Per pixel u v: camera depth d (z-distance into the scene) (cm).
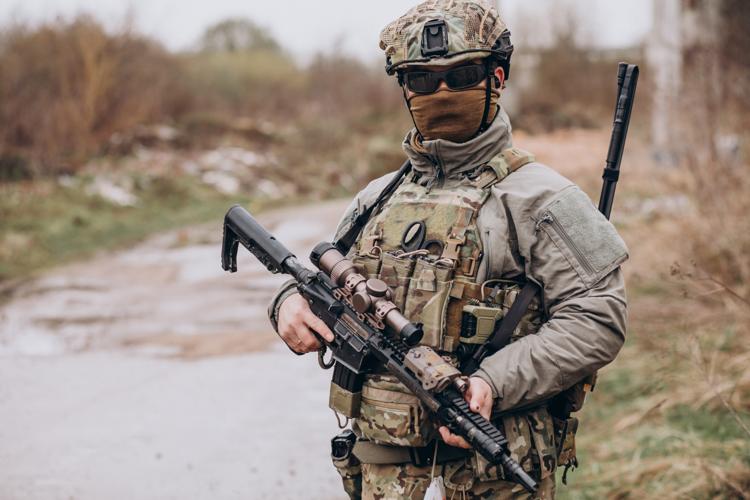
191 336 740
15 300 893
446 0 213
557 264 199
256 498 404
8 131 1561
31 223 1259
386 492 211
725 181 590
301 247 1147
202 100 2398
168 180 1662
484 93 210
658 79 752
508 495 205
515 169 209
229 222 247
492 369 196
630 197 795
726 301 495
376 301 203
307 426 503
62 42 1786
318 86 2728
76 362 660
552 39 2523
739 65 673
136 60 1945
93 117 1816
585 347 194
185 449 468
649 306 547
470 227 206
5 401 557
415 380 196
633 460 384
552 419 214
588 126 2166
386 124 2442
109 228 1320
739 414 407
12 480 426
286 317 221
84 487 419
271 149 2188
